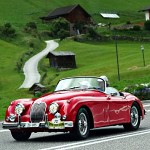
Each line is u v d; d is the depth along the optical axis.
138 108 17.25
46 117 13.84
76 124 13.84
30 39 171.88
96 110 14.73
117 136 14.83
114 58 133.75
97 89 15.77
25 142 14.32
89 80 16.00
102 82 16.00
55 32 190.62
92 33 173.75
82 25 199.50
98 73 102.75
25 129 14.22
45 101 14.06
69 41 169.88
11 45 163.00
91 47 155.75
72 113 13.71
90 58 140.25
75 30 196.50
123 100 16.28
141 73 87.81
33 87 87.38
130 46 165.75
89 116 14.54
